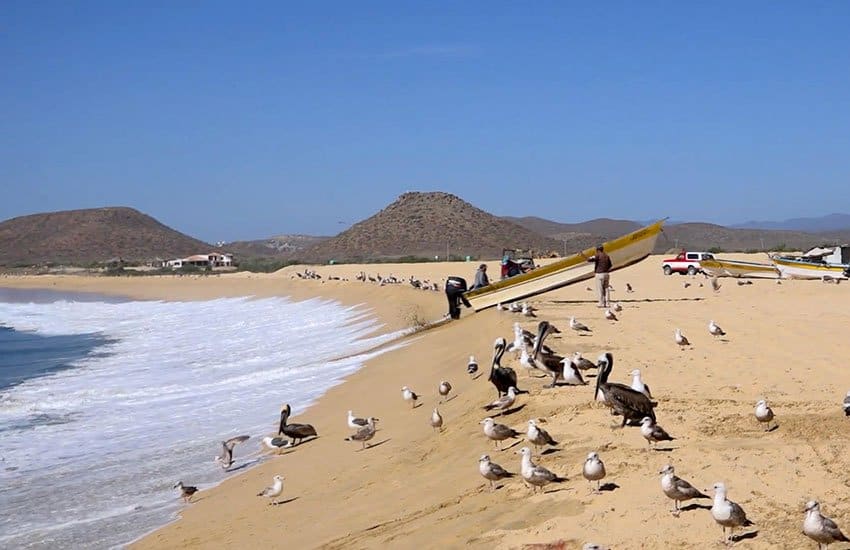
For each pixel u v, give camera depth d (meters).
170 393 28.86
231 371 33.53
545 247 173.62
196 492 17.00
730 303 32.75
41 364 39.59
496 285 35.59
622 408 13.76
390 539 11.38
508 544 10.03
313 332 46.09
